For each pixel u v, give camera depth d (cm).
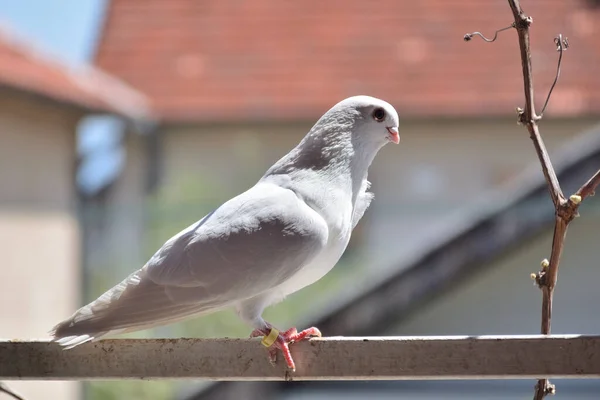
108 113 1380
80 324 401
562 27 1612
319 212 438
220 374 383
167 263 426
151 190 1527
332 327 707
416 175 1478
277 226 423
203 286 422
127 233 1221
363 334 707
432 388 744
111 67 1639
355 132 452
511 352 366
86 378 387
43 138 1279
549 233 702
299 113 1488
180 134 1538
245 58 1625
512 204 697
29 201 1228
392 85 1525
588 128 1449
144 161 1538
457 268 700
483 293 714
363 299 705
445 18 1655
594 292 720
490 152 1470
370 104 452
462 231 702
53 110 1303
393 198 1478
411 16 1667
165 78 1599
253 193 439
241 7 1739
